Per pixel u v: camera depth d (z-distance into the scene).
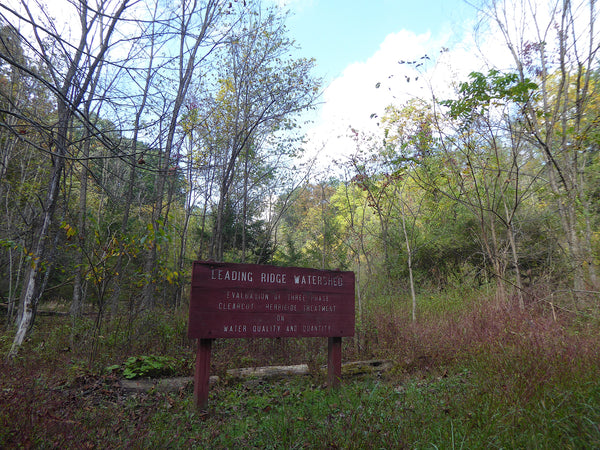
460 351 6.09
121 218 14.15
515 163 8.82
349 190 15.75
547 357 4.39
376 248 16.80
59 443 3.06
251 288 5.14
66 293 18.22
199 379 4.71
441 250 14.35
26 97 8.41
